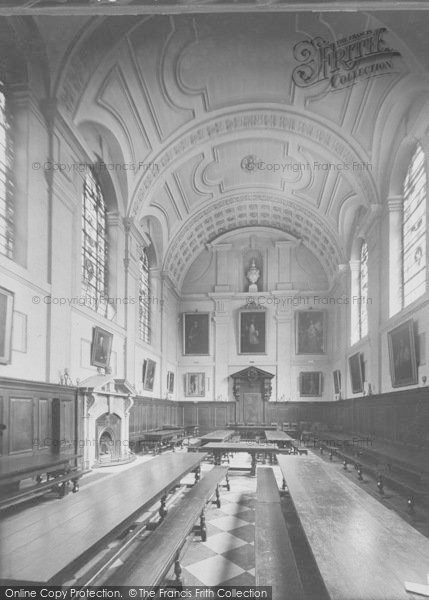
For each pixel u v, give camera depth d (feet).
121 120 43.45
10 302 27.45
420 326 35.35
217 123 52.24
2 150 29.84
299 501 15.46
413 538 11.35
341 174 54.70
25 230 30.37
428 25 31.09
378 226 47.11
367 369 53.21
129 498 15.15
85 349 40.04
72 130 35.88
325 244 75.25
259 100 49.01
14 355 28.53
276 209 76.23
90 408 35.53
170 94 45.11
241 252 86.02
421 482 24.16
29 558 9.56
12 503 20.54
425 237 36.60
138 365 58.08
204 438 45.16
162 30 37.04
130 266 52.60
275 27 37.73
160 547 13.30
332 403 75.00
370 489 32.07
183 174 60.95
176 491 28.07
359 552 10.28
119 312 49.62
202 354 84.33
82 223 41.93
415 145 39.73
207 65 43.11
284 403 81.15
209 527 21.88
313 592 13.32
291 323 83.56
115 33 34.35
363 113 43.83
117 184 48.57
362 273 60.34
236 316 84.74
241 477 37.24
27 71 30.83
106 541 11.23
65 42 31.68
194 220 74.38
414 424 33.58
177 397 83.56
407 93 36.96
